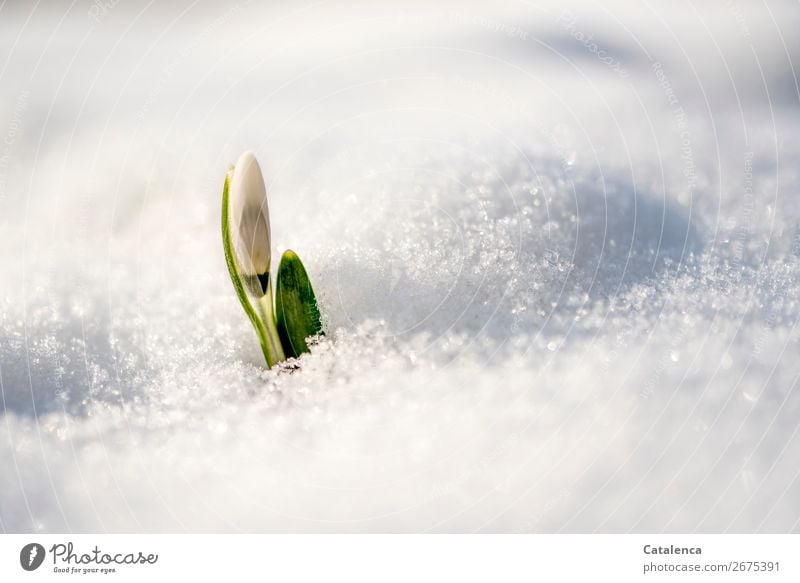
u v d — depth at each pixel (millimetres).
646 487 333
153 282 361
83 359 350
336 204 370
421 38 473
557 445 339
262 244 340
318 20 507
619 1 535
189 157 385
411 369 350
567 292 363
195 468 336
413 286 360
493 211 370
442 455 338
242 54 450
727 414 342
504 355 353
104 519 329
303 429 342
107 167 381
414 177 375
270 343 345
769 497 331
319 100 406
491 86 413
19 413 342
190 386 347
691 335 356
